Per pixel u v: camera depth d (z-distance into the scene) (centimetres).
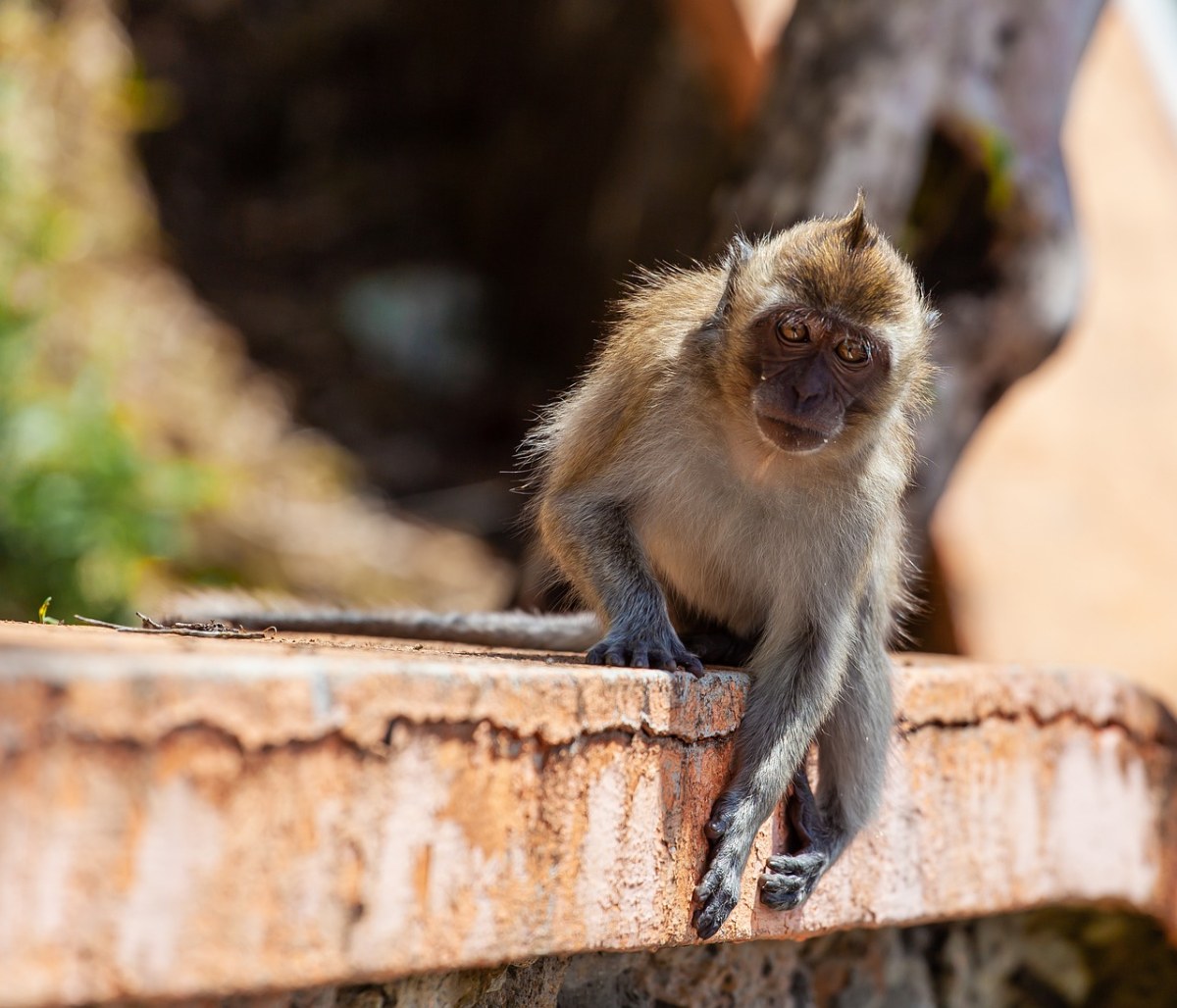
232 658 381
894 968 719
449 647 639
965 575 1333
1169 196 1678
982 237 1050
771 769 559
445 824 421
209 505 1391
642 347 660
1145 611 1366
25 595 1141
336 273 1916
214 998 397
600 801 473
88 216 1677
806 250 618
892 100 1019
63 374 1425
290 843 385
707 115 1688
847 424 613
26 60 1648
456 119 2133
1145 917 779
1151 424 1512
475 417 1823
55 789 343
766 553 636
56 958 344
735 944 637
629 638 582
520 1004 528
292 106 2061
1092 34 1076
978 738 659
